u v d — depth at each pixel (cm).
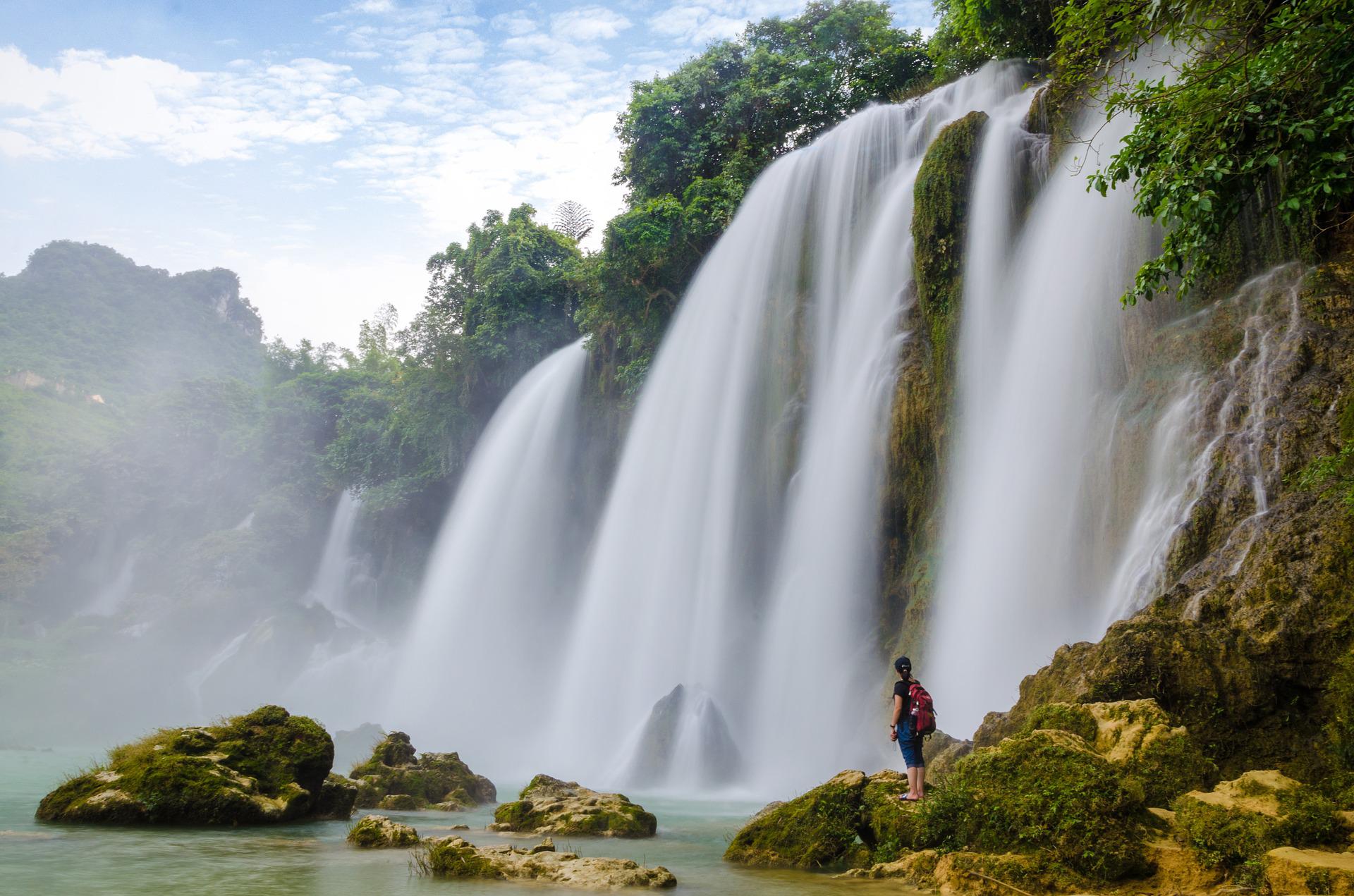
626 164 4394
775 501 2855
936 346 2417
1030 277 2239
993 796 895
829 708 2353
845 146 3114
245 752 1414
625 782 2212
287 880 879
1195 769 929
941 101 2983
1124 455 1820
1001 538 2077
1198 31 1442
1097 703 1045
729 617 2853
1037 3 2922
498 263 5025
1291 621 1110
